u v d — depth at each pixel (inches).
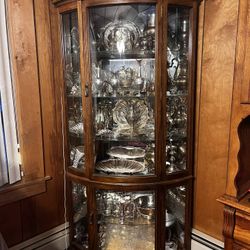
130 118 63.7
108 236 70.2
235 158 44.8
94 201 64.6
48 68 69.1
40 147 70.4
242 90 42.3
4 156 63.4
